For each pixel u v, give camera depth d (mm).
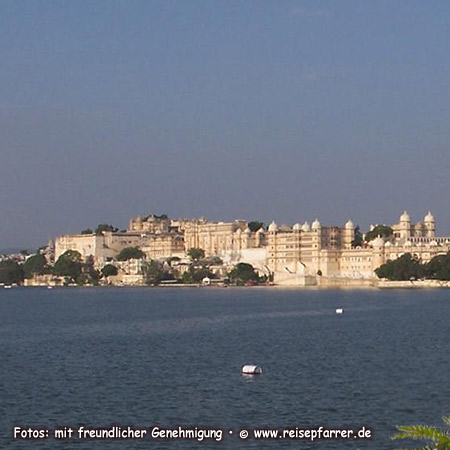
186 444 178875
